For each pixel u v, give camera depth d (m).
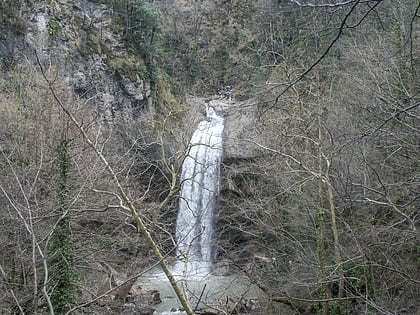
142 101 34.88
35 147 14.28
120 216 15.50
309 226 14.48
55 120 16.41
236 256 17.94
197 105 28.58
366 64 12.66
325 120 14.95
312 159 14.21
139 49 37.56
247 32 42.44
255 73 17.73
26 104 18.09
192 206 28.64
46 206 11.77
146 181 26.22
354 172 12.45
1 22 27.55
